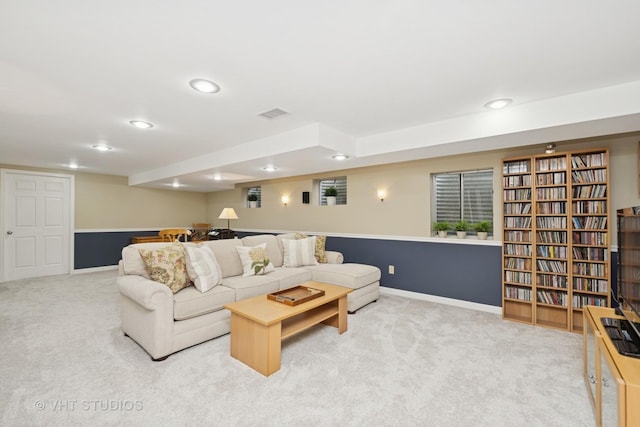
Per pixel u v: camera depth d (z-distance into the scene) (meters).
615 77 2.05
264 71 1.97
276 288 3.37
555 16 1.43
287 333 2.37
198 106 2.55
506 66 1.92
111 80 2.07
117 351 2.49
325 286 3.17
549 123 2.42
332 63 1.88
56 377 2.10
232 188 7.11
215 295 2.73
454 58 1.82
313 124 3.05
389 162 3.98
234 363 2.33
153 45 1.66
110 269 6.19
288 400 1.89
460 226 3.87
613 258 2.96
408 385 2.06
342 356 2.46
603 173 2.94
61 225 5.63
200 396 1.92
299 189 5.71
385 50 1.73
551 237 3.19
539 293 3.27
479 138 2.76
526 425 1.70
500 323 3.24
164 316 2.37
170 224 7.26
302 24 1.49
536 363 2.38
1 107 2.55
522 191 3.35
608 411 1.48
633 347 1.49
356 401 1.89
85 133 3.30
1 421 1.66
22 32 1.52
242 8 1.36
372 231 4.67
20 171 5.18
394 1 1.32
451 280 3.91
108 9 1.36
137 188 6.70
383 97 2.40
